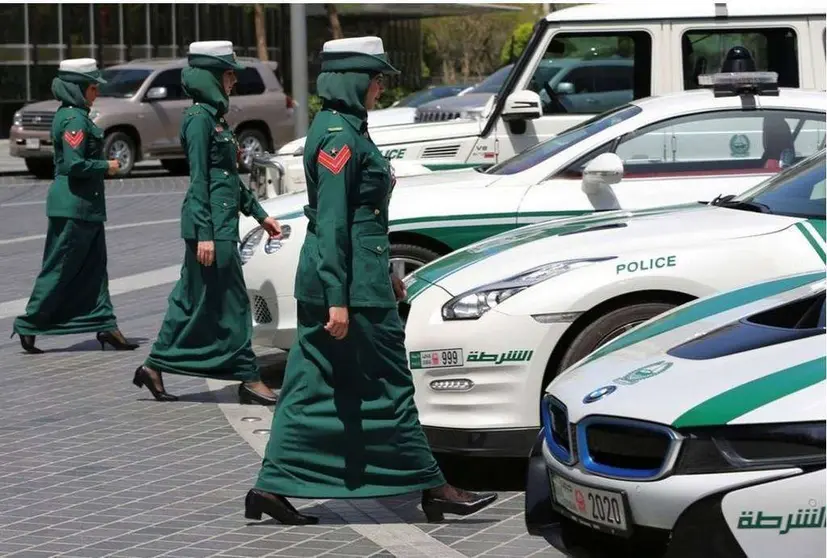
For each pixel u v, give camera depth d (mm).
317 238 5664
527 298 6133
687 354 4605
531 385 6098
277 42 45656
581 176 8367
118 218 19906
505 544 5637
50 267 10078
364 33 48719
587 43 11047
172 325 8383
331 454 5801
